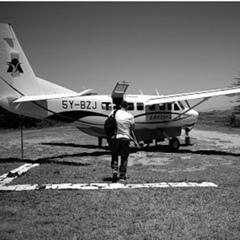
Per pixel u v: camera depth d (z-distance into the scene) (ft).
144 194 19.25
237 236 12.74
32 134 95.20
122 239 12.48
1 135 92.58
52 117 39.65
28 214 15.58
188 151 47.03
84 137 80.33
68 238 12.59
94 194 19.33
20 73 37.01
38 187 21.13
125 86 39.70
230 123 128.06
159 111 50.16
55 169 28.99
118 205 17.02
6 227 13.78
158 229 13.53
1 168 30.14
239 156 39.96
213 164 33.30
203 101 47.21
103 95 44.83
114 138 23.91
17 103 36.47
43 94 39.04
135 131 48.44
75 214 15.55
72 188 20.81
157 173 27.30
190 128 58.03
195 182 23.16
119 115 23.94
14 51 36.55
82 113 41.93
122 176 24.06
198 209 16.29
